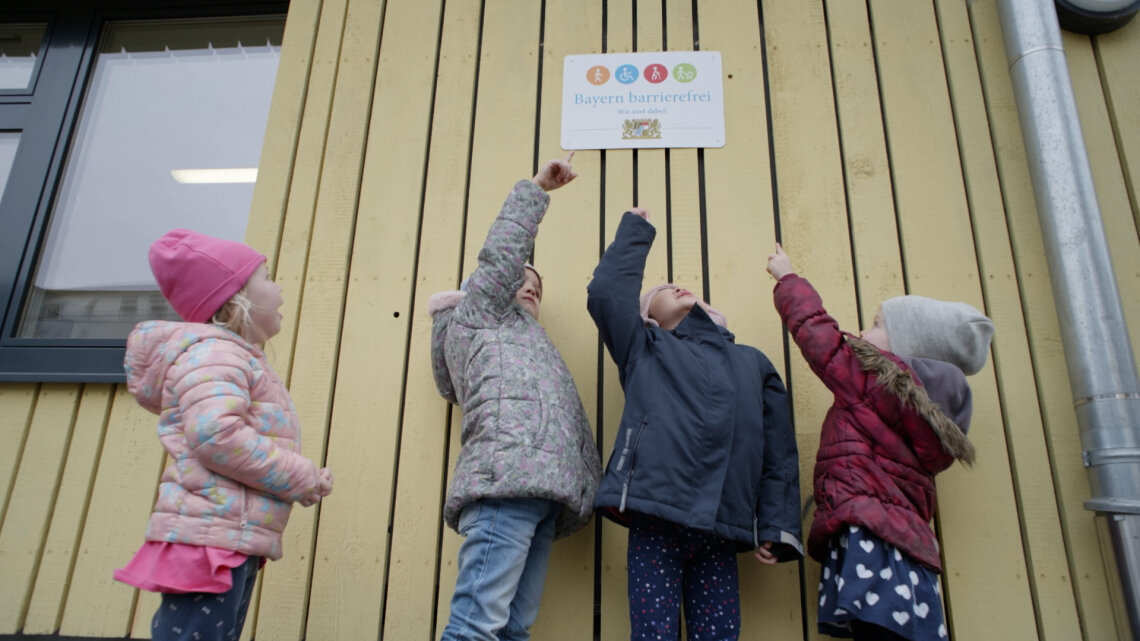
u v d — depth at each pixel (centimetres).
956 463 202
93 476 218
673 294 205
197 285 160
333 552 205
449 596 200
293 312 229
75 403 226
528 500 168
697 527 163
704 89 243
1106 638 185
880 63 243
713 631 173
